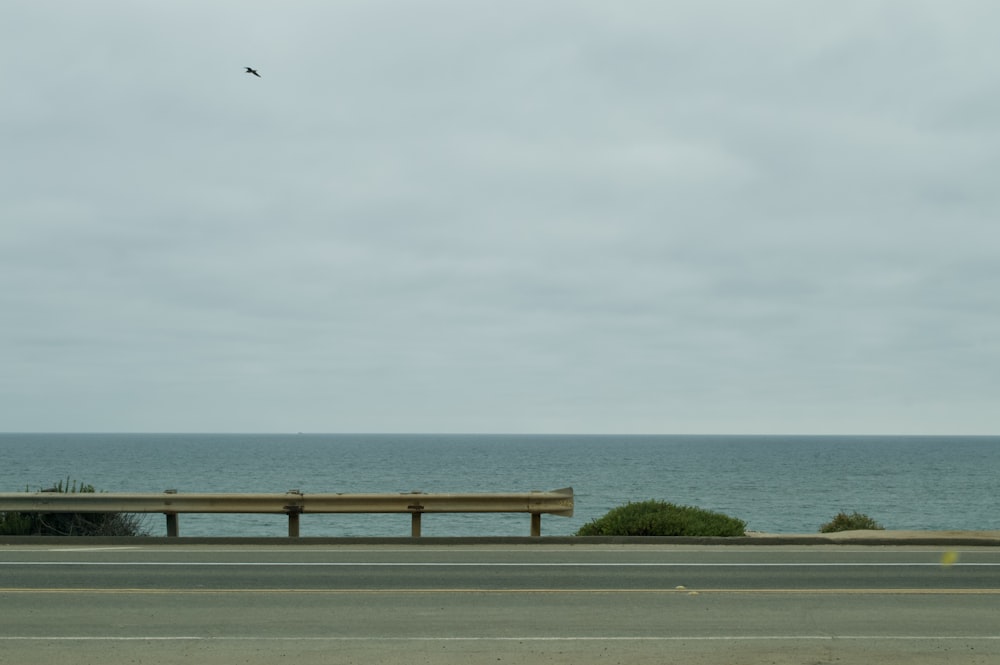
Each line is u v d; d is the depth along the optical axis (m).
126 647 9.62
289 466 117.06
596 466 120.56
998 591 13.09
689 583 13.76
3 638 10.02
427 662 9.04
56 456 154.88
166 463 125.75
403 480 85.31
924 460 149.50
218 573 14.60
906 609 11.75
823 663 9.04
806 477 95.25
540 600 12.30
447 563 15.79
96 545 18.55
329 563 15.79
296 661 9.07
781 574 14.66
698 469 113.12
